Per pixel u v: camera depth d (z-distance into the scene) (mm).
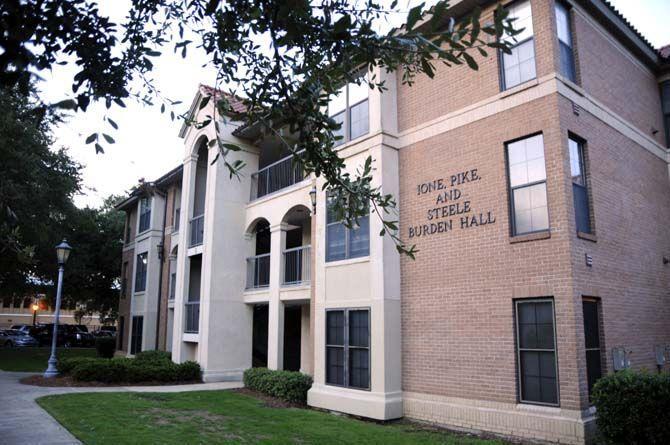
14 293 30438
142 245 25578
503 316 9508
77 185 23594
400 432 9422
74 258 30125
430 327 10758
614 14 11227
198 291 20016
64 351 31594
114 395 12797
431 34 3141
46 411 10391
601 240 9664
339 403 11602
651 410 7238
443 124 11195
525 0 10234
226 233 17406
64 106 3082
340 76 4164
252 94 4195
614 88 11289
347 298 12008
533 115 9648
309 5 3490
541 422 8617
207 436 8531
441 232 10852
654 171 12133
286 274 17250
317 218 13258
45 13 3121
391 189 11703
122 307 27812
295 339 19047
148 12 4207
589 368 8859
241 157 18156
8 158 18547
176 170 21719
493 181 10102
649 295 10859
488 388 9555
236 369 16906
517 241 9484
